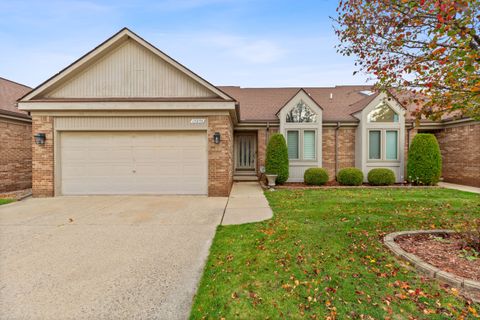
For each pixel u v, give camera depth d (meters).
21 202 7.39
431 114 3.45
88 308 2.41
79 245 3.99
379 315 2.19
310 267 3.08
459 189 9.27
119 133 8.49
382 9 3.21
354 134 11.91
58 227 4.94
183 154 8.52
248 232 4.50
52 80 8.23
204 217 5.66
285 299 2.46
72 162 8.45
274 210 6.17
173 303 2.48
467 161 10.47
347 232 4.30
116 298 2.56
